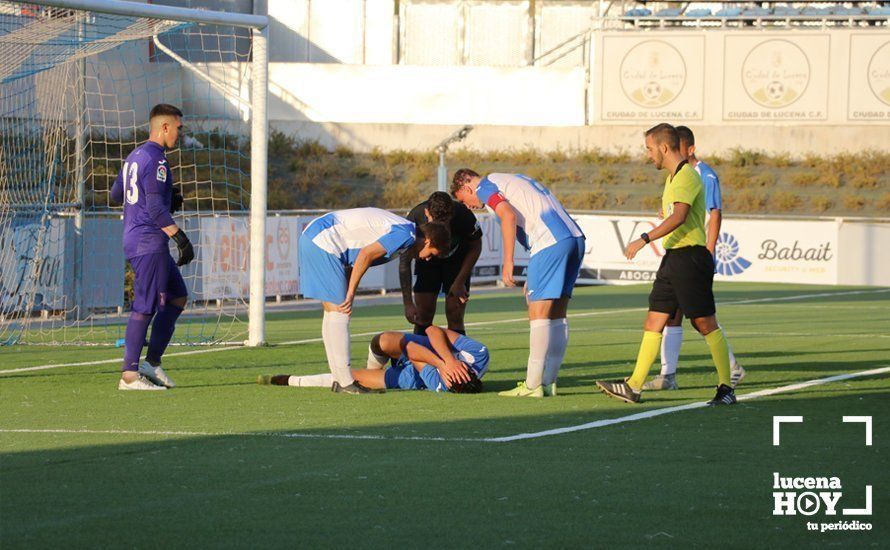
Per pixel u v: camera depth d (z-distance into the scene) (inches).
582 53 3764.8
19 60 1187.9
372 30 3973.9
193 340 1191.6
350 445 575.8
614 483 484.7
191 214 1695.4
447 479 491.8
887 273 2100.1
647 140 721.0
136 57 2728.8
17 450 561.9
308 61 3981.3
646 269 2177.7
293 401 742.5
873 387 805.9
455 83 3462.1
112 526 410.3
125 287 1605.6
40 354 1078.4
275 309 1717.5
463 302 854.5
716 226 823.7
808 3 3309.5
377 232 768.3
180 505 442.9
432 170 3280.0
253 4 3944.4
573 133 3358.8
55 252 1481.3
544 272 733.3
